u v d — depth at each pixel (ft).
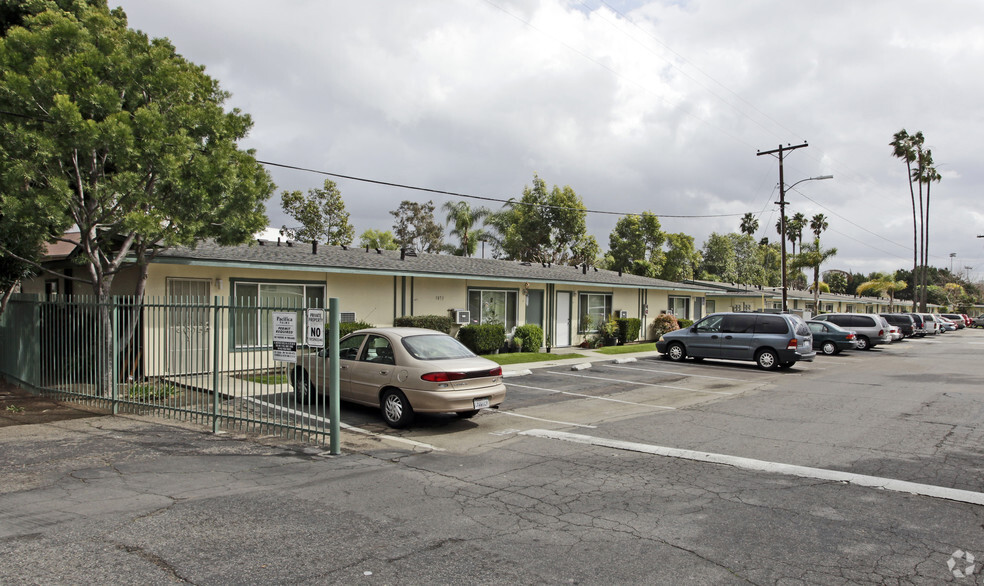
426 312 62.03
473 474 22.36
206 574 13.50
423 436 28.81
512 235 143.64
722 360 69.62
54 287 51.16
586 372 55.83
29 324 39.04
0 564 13.84
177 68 35.60
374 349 32.19
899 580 13.76
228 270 47.09
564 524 17.17
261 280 49.03
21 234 33.65
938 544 15.89
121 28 37.24
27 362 39.14
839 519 17.75
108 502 18.38
